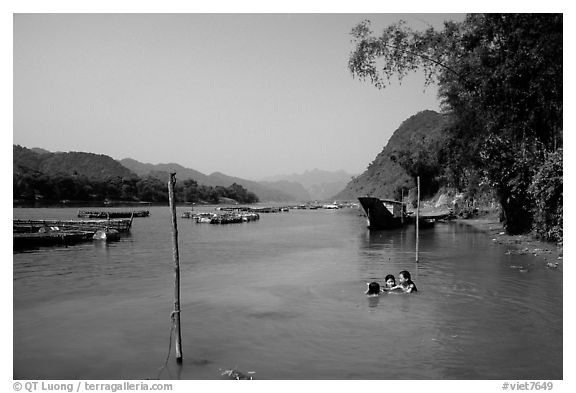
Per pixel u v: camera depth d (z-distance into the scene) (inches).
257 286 667.4
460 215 2345.0
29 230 1469.0
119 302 574.9
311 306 544.1
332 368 359.6
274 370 356.8
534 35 861.2
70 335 444.8
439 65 1034.7
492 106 1015.6
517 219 1310.3
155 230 1914.4
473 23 969.5
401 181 4650.6
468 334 435.8
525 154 1018.1
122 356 390.6
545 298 571.2
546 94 919.0
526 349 396.2
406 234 1588.3
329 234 1678.2
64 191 5310.0
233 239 1491.1
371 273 773.3
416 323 471.5
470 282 672.4
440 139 1742.1
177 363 374.0
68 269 833.5
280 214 4015.8
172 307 548.1
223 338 431.5
